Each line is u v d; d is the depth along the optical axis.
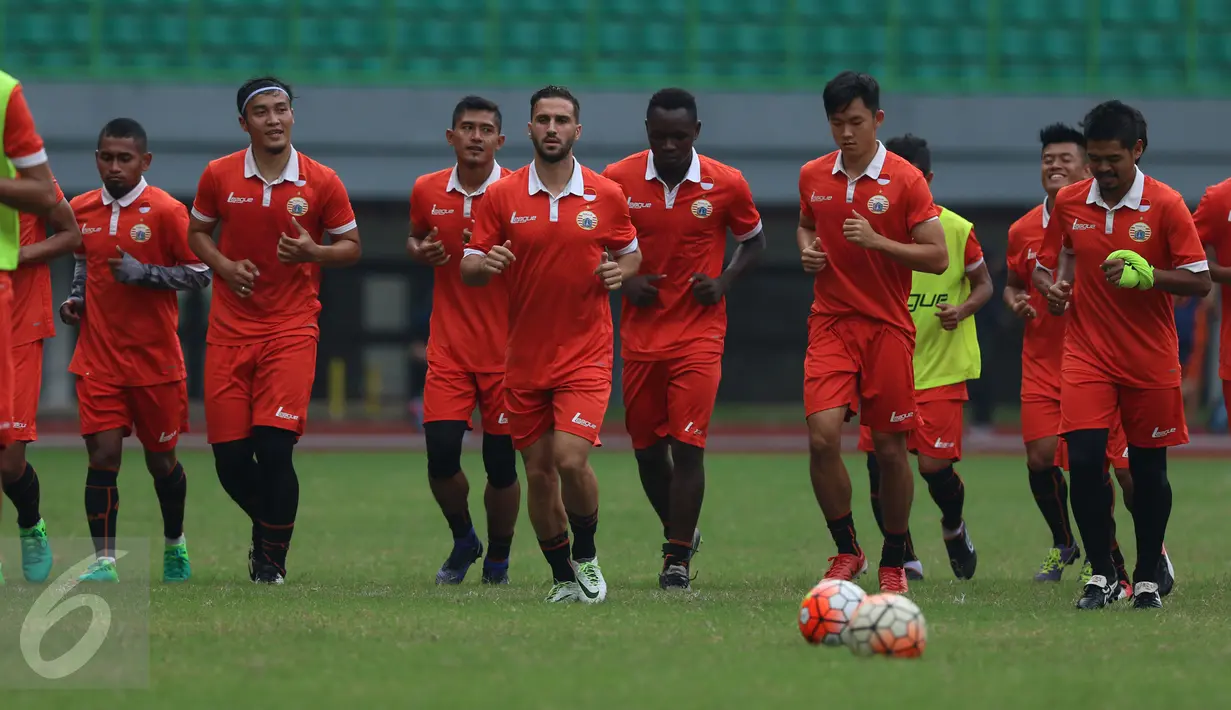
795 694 20.09
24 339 33.81
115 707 19.23
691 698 19.81
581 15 104.94
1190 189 104.62
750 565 38.38
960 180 103.31
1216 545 43.75
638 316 33.81
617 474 67.25
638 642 24.20
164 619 26.22
